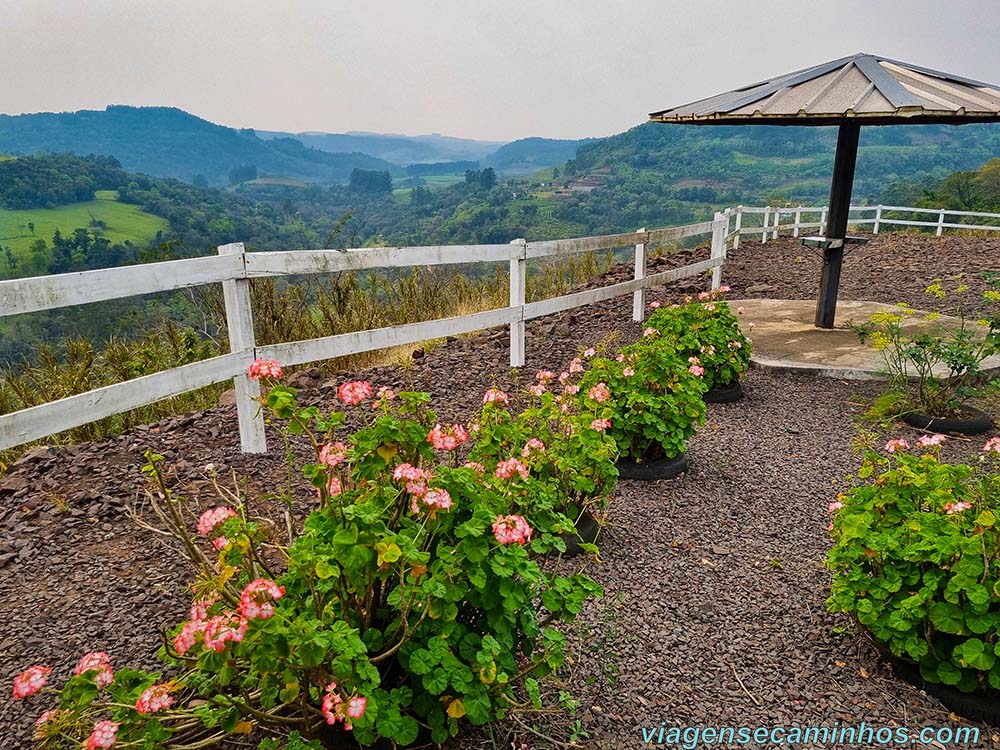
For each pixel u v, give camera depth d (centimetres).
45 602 272
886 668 261
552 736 221
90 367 511
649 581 316
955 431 502
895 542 244
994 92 638
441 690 172
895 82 605
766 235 1545
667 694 247
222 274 388
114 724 144
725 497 404
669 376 414
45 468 384
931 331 747
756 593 310
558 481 319
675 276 836
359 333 470
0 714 217
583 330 754
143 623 260
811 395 587
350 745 192
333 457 192
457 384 568
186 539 195
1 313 288
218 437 436
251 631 149
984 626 221
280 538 307
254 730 205
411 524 195
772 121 655
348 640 162
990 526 227
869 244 1456
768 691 251
